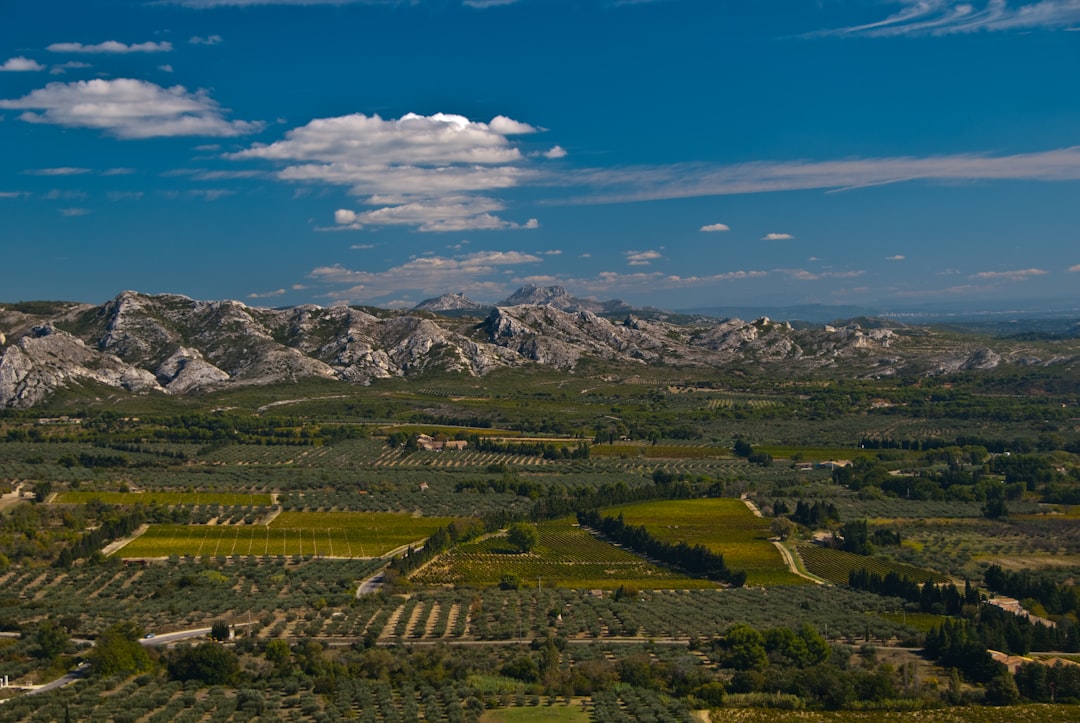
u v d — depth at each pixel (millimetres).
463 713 196125
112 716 194000
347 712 198375
